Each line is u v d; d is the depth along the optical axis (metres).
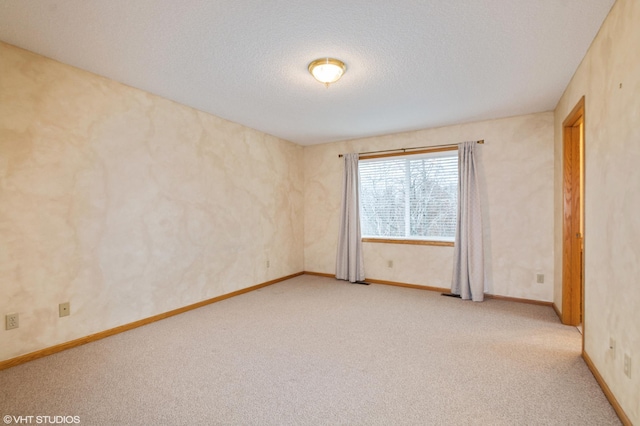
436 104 3.55
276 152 5.03
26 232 2.40
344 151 5.25
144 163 3.19
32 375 2.21
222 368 2.32
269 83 2.99
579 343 2.75
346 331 3.03
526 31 2.14
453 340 2.82
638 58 1.58
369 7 1.89
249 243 4.51
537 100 3.44
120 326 3.00
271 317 3.42
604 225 2.02
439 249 4.47
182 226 3.58
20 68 2.36
